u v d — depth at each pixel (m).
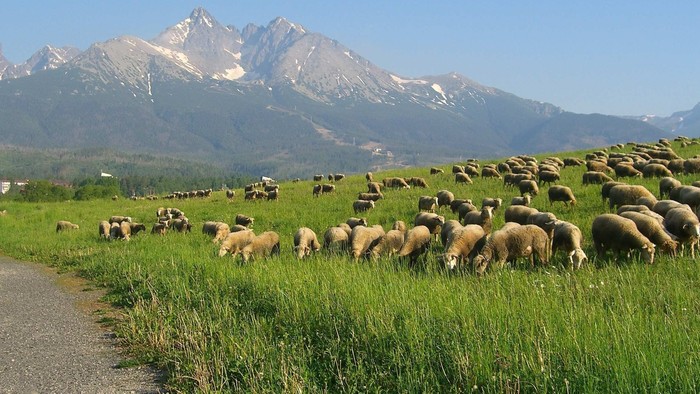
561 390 8.34
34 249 30.80
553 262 16.28
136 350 12.91
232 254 22.28
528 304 11.36
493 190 34.00
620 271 13.91
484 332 10.28
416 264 17.58
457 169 47.03
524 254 15.83
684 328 9.66
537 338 9.74
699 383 7.92
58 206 63.56
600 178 31.25
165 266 20.03
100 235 34.25
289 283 14.80
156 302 15.89
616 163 37.19
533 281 13.12
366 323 11.55
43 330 14.93
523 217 20.67
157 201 60.34
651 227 15.85
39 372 11.84
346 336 11.48
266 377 10.29
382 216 29.39
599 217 16.36
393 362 9.88
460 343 10.08
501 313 10.88
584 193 28.52
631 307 11.16
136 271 20.14
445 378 9.45
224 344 11.90
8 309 17.39
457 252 16.50
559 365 8.94
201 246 25.12
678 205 18.50
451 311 11.21
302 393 9.59
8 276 23.52
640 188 22.27
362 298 12.69
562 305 11.48
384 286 13.73
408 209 30.45
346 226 22.89
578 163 43.06
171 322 14.11
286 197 45.91
